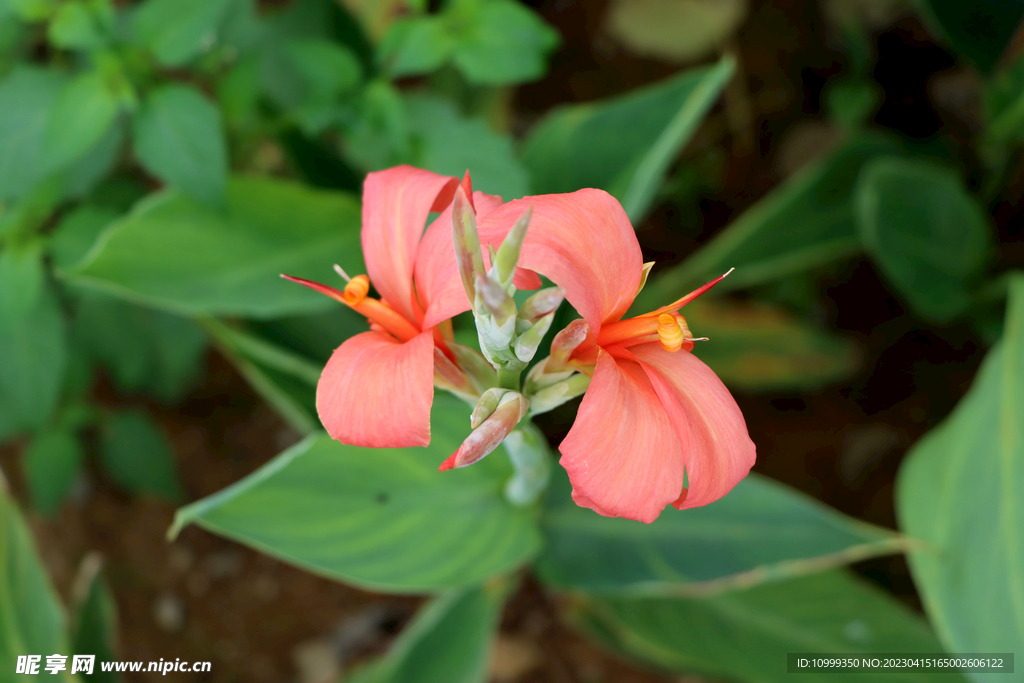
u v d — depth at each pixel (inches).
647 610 32.2
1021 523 24.1
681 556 26.2
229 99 27.4
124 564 38.0
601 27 47.3
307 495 24.0
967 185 40.6
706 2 46.8
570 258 18.3
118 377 33.0
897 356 40.1
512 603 37.7
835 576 31.8
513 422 18.8
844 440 38.9
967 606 24.9
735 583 25.0
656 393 18.7
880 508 37.2
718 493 18.7
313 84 26.3
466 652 28.7
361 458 24.2
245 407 41.4
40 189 26.5
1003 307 35.5
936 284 33.3
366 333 19.6
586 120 32.4
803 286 41.1
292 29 30.5
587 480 18.1
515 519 26.2
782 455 38.9
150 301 24.9
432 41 25.9
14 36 27.5
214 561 38.4
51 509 31.6
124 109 27.0
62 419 32.3
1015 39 39.1
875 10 45.8
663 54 46.8
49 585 26.1
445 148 26.3
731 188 44.6
